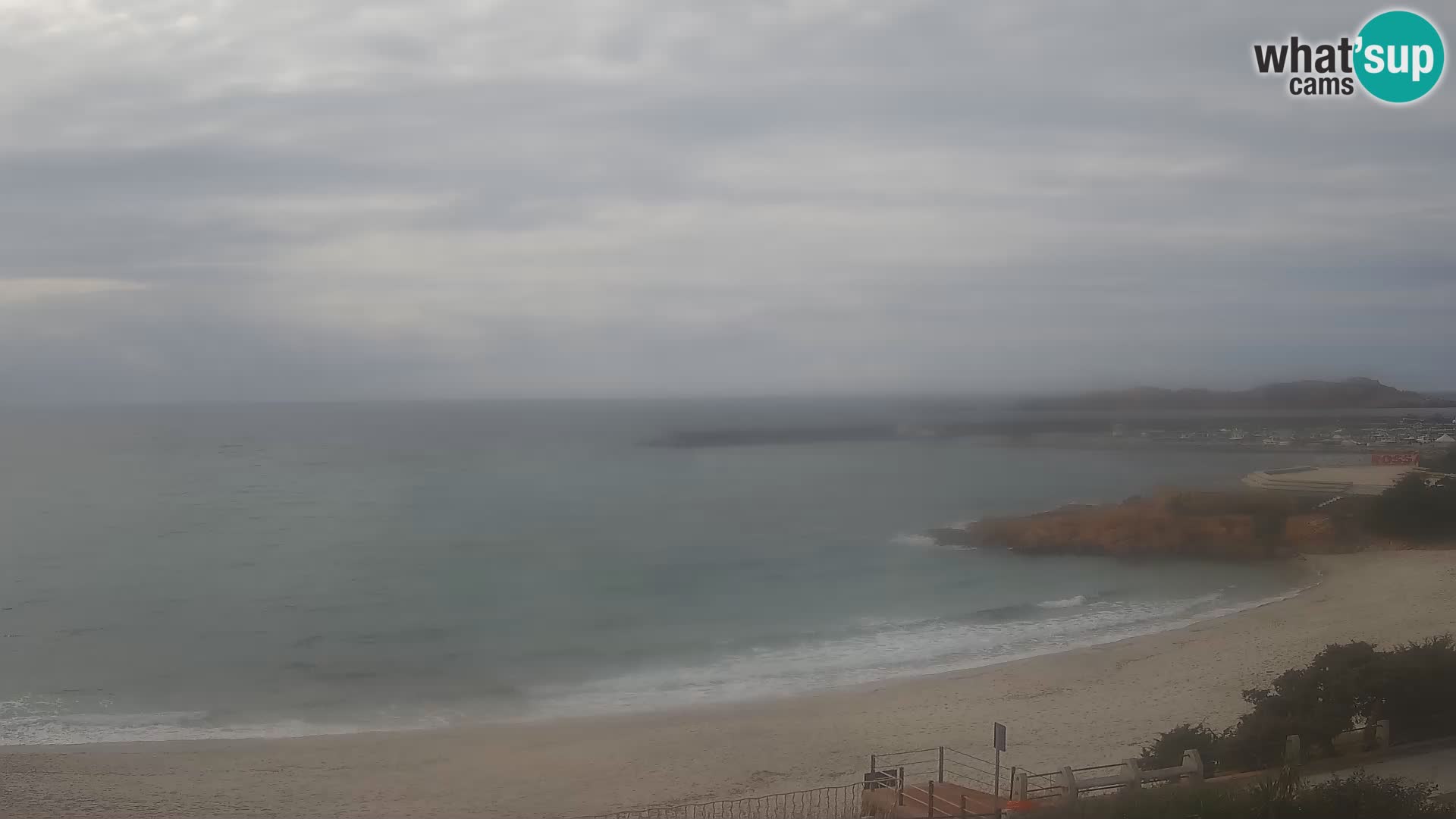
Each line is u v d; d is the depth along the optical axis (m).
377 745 20.59
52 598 41.53
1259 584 41.53
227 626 35.50
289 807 16.84
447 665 28.95
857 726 21.28
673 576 46.53
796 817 15.60
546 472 112.88
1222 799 10.09
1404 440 91.69
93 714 23.72
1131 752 18.27
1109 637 30.88
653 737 20.88
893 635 32.22
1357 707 14.82
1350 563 43.72
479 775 18.61
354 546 56.56
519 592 42.41
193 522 67.69
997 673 25.62
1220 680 23.22
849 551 54.56
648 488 94.50
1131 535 52.16
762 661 28.81
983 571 47.47
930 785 13.74
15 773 18.50
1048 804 12.40
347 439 185.88
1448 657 15.27
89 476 105.75
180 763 19.30
